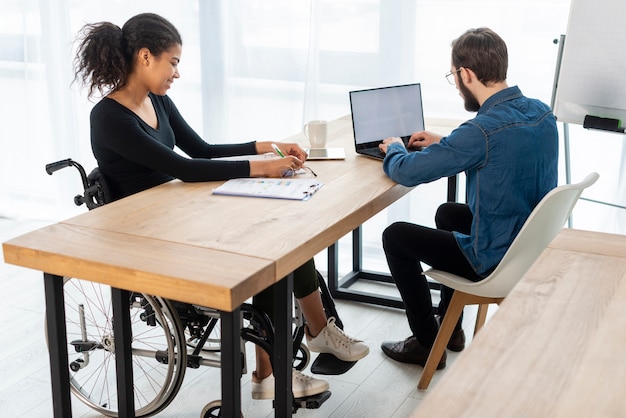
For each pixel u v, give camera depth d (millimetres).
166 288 1704
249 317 2361
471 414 1061
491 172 2316
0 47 4457
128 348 2152
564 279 1538
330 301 2729
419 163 2307
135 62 2424
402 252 2586
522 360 1208
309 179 2426
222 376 1868
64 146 4445
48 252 1852
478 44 2371
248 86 3924
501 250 2373
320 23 3654
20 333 3129
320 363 2709
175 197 2273
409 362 2850
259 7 3791
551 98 3176
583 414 1069
